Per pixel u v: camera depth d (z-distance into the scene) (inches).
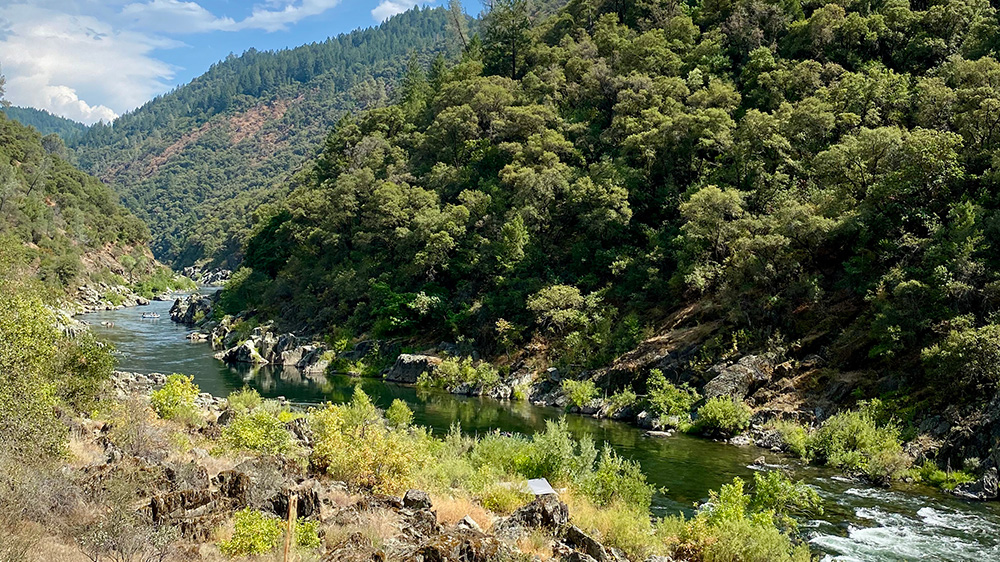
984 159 1718.8
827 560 788.0
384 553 532.1
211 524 562.9
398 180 3587.6
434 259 2883.9
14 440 600.4
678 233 2390.5
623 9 4375.0
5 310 810.2
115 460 710.5
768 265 1823.3
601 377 2004.2
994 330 1273.4
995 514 992.2
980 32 2373.3
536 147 3048.7
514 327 2454.5
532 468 1031.0
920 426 1316.4
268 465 772.6
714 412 1557.6
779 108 2522.1
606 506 911.0
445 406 1999.3
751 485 1143.0
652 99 2972.4
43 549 444.1
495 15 4475.9
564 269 2674.7
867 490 1117.7
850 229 1766.7
